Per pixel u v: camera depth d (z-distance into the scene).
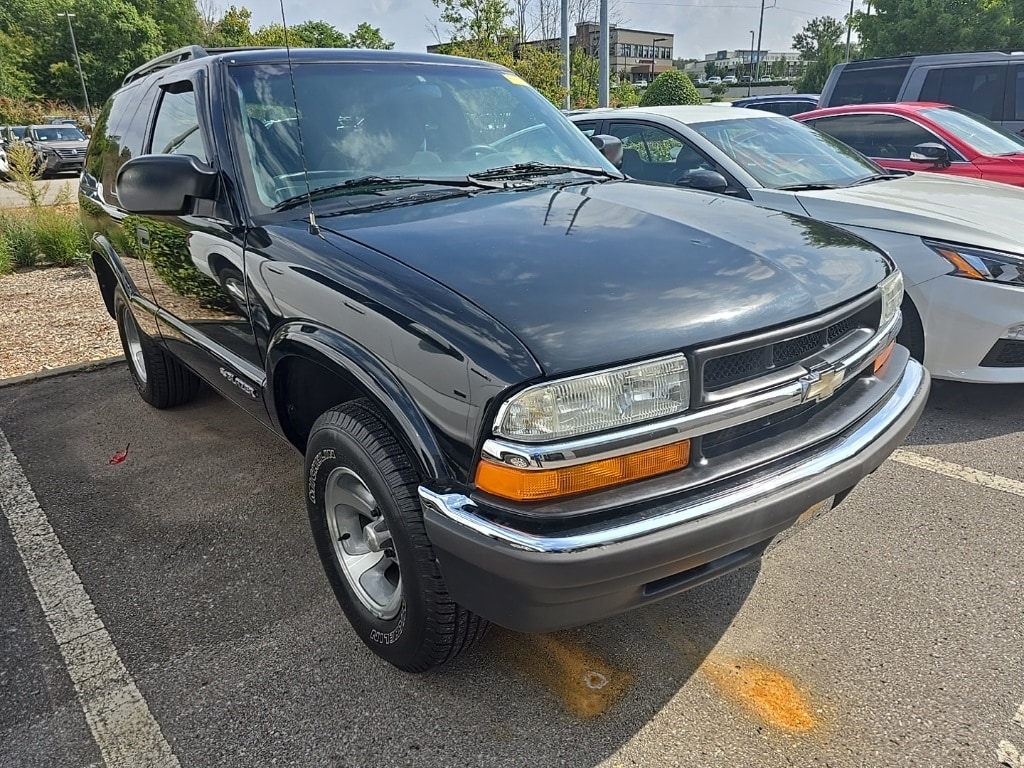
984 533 3.05
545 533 1.77
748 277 2.13
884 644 2.46
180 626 2.69
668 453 1.90
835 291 2.23
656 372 1.83
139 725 2.26
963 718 2.15
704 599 2.73
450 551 1.89
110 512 3.49
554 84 16.20
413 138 3.09
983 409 4.20
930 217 4.09
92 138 4.90
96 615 2.76
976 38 18.77
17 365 5.62
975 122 6.62
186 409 4.73
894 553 2.95
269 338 2.60
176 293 3.38
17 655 2.58
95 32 43.91
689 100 17.06
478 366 1.81
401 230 2.42
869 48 21.09
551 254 2.19
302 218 2.66
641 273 2.09
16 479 3.84
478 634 2.24
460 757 2.11
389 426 2.10
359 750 2.14
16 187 12.36
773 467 2.04
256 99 2.92
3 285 8.32
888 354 2.67
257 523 3.35
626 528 1.79
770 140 5.28
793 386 2.05
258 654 2.54
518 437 1.77
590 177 3.26
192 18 46.66
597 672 2.40
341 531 2.53
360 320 2.13
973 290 3.84
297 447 2.87
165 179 2.68
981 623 2.54
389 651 2.36
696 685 2.33
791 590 2.75
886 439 2.29
